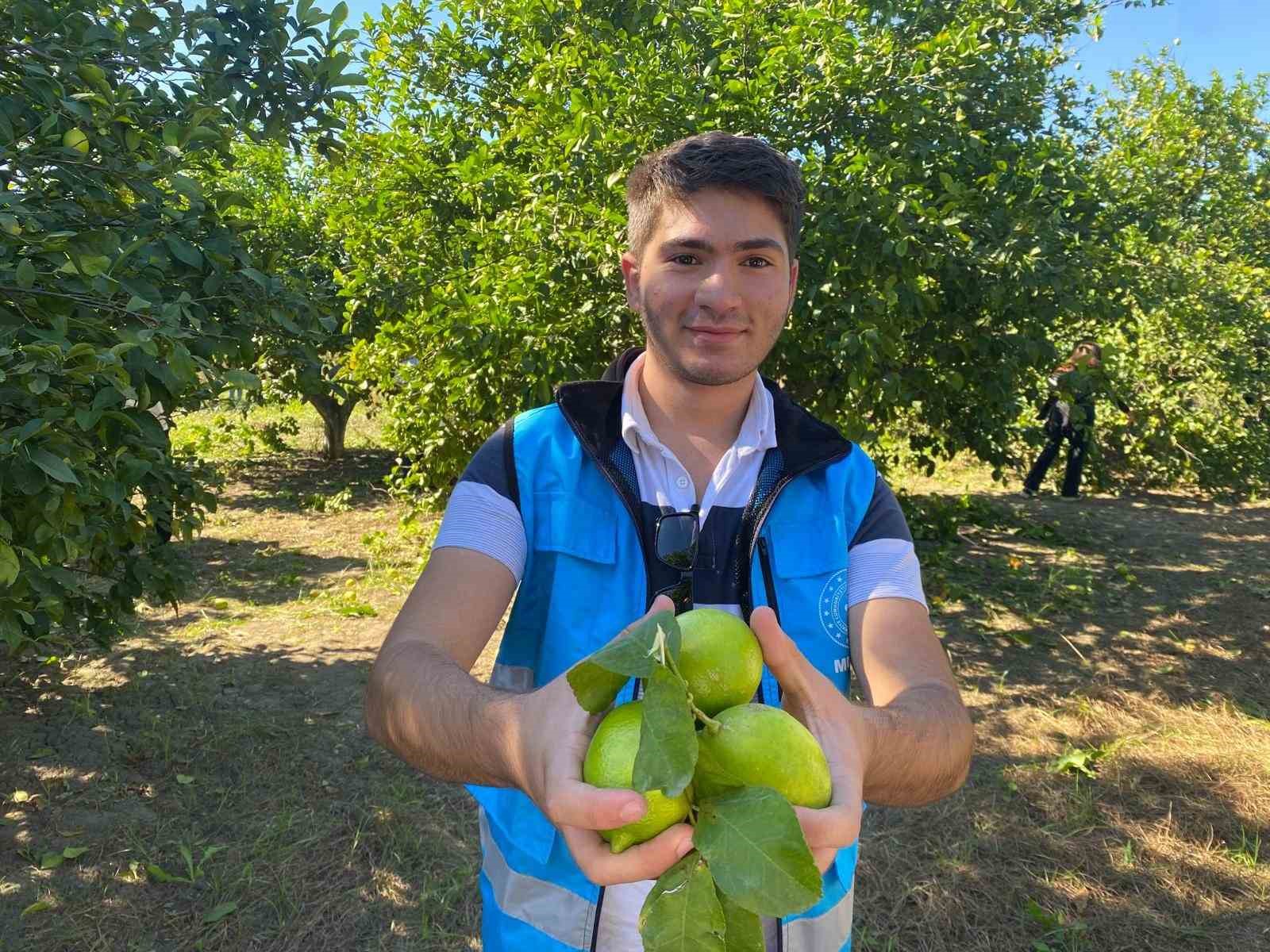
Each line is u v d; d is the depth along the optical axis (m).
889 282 5.12
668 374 1.33
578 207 5.60
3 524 2.78
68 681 5.14
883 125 5.67
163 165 3.21
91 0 3.39
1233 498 11.38
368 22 7.91
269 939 3.10
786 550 1.30
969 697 5.14
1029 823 3.81
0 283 2.74
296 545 8.55
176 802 3.92
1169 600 6.99
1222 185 14.22
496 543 1.28
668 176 1.24
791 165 1.26
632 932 1.24
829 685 0.94
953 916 3.23
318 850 3.61
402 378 7.05
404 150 7.38
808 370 5.91
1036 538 8.86
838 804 0.85
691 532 1.29
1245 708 5.00
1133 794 4.05
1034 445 8.46
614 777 0.81
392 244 7.28
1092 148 7.79
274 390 12.13
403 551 8.28
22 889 3.29
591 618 1.26
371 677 1.18
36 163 3.01
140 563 3.99
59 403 2.75
